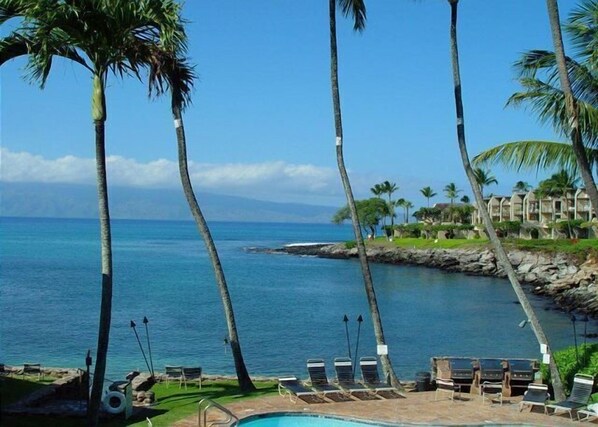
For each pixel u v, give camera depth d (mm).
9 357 30031
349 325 41125
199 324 40281
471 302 56031
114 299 52062
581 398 15391
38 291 55750
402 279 77688
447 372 18281
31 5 11961
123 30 12484
